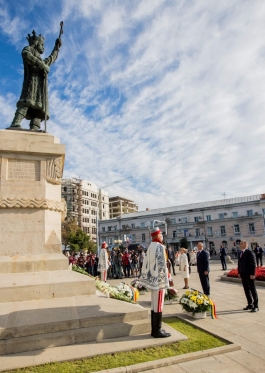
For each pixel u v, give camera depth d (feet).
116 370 11.91
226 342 15.20
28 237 19.71
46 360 12.64
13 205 19.70
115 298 18.94
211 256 156.25
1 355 13.29
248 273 23.58
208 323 19.51
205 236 177.06
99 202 295.48
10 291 16.69
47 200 20.65
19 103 24.22
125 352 13.73
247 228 166.09
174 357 13.06
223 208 176.76
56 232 21.16
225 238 171.53
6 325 14.17
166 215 194.39
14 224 19.66
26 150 20.83
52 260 19.35
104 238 216.95
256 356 13.67
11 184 20.26
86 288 18.08
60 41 26.94
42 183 20.93
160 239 16.90
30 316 14.98
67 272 19.11
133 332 15.66
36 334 14.25
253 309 23.03
